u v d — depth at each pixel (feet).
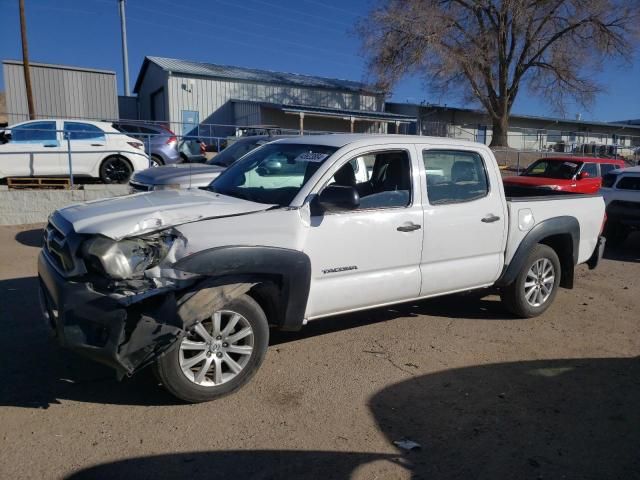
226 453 10.53
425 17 101.04
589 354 16.08
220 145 55.16
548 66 111.14
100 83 91.66
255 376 13.83
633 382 14.20
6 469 9.82
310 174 14.26
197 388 12.12
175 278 11.34
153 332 10.84
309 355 15.30
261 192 14.71
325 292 14.01
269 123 102.01
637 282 25.50
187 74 103.55
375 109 125.39
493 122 113.60
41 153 38.78
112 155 40.93
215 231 12.15
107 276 10.89
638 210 33.14
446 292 16.85
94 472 9.83
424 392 13.32
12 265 24.98
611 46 105.91
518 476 10.12
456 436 11.41
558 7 105.50
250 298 12.76
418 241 15.53
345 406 12.50
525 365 15.14
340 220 14.06
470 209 16.67
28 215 36.58
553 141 139.33
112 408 12.08
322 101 118.32
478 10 105.91
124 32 123.95
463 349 16.16
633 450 11.03
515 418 12.19
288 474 9.97
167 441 10.86
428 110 132.26
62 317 10.95
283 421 11.75
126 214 11.97
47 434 10.98
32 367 13.97
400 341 16.60
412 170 15.64
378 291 15.01
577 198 20.16
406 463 10.41
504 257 17.93
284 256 12.78
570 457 10.76
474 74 106.93
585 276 26.50
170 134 47.65
